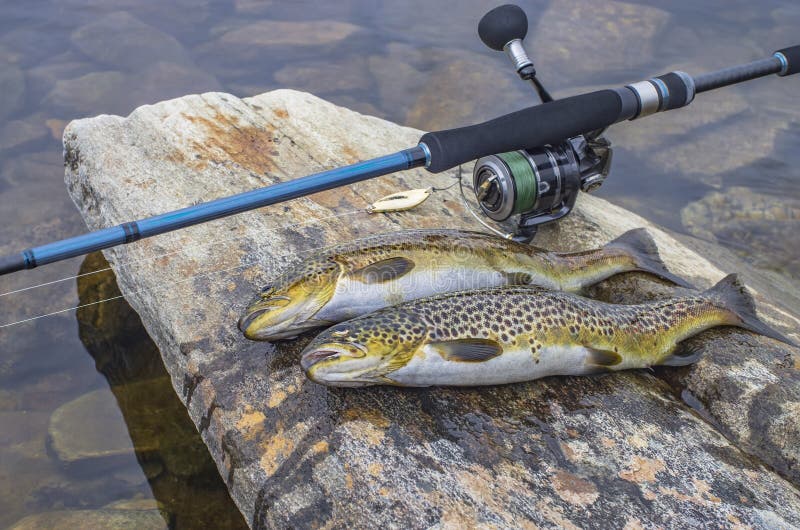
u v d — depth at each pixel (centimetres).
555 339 67
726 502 63
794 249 109
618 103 76
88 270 93
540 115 75
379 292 70
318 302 69
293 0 171
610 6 168
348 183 71
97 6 160
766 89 144
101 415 80
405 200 83
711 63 151
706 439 66
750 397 69
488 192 77
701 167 123
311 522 63
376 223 82
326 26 158
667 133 130
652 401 68
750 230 112
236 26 157
